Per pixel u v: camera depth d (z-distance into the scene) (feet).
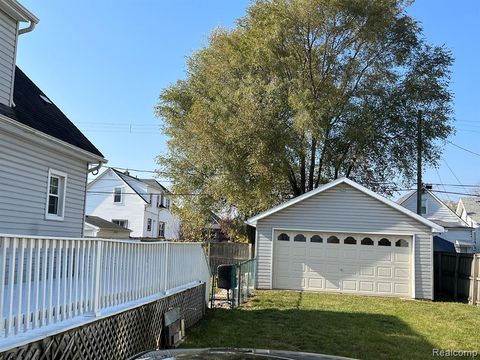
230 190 75.25
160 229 147.64
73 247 15.88
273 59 72.59
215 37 83.30
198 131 74.13
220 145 71.87
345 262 56.54
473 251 118.52
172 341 25.18
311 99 69.26
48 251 14.53
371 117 74.13
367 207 56.49
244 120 68.33
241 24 80.12
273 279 57.41
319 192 57.26
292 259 57.52
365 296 53.83
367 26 72.79
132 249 21.24
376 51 75.87
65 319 15.28
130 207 130.93
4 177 30.48
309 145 73.97
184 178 88.33
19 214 32.19
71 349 15.05
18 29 32.12
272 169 71.72
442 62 77.25
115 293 19.16
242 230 93.30
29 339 12.80
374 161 78.43
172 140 89.45
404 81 76.84
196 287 33.06
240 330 30.12
